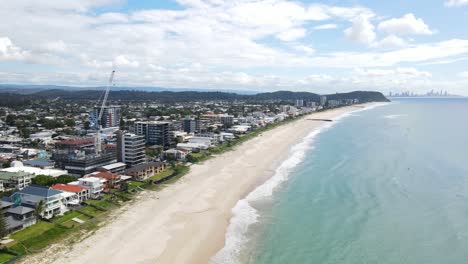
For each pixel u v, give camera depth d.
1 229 67.00
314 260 63.25
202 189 105.19
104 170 118.31
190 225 78.75
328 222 79.75
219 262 62.91
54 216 81.44
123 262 62.38
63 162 122.62
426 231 74.31
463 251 65.50
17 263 60.88
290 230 75.94
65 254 64.56
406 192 99.81
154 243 69.81
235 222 80.56
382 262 62.22
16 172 109.38
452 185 106.44
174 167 130.88
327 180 113.50
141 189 104.56
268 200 95.38
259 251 66.81
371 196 96.69
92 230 75.31
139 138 134.38
